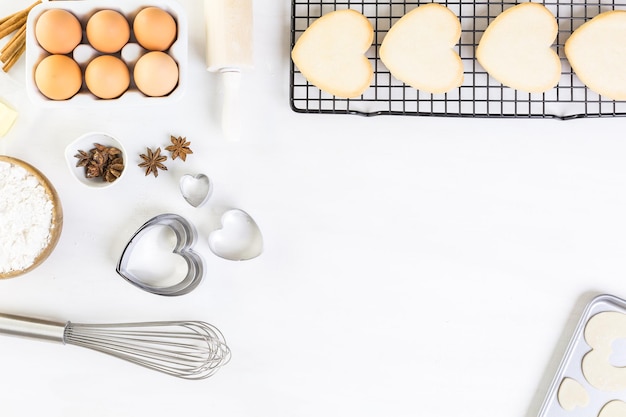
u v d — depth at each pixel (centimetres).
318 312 101
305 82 100
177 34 93
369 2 99
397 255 101
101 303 101
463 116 96
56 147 100
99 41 90
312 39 95
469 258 100
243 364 101
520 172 100
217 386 101
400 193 100
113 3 92
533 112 99
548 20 94
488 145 100
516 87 95
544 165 100
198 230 100
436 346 101
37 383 101
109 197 100
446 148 100
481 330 101
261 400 101
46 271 101
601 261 100
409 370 101
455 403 101
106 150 97
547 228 100
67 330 99
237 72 96
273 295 101
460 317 101
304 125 100
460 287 101
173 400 101
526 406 101
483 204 100
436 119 100
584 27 94
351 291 101
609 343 99
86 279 101
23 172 95
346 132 100
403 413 101
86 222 100
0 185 96
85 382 101
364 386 101
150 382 102
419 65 95
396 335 101
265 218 100
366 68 95
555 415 99
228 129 96
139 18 90
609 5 97
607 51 95
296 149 100
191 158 100
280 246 101
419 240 101
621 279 100
